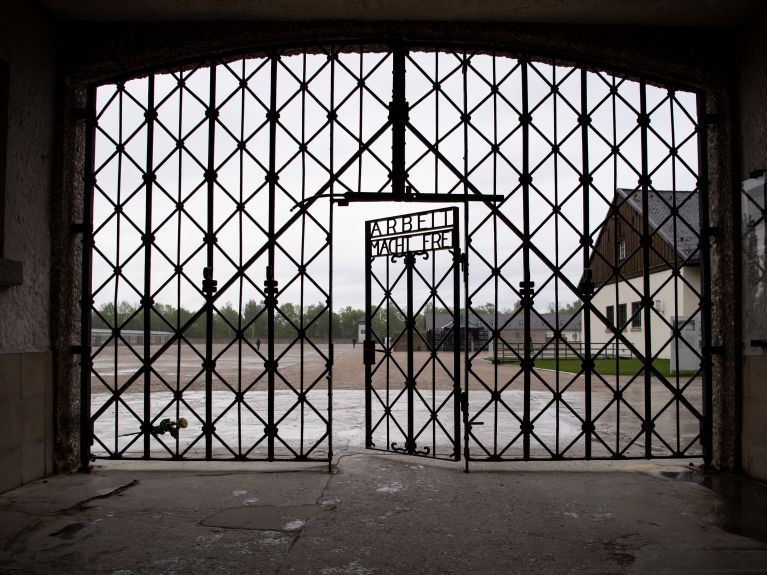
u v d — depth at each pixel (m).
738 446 5.01
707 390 5.26
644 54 5.10
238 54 5.26
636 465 5.28
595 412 9.13
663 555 3.11
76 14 4.91
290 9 4.89
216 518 3.69
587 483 4.61
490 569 2.92
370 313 5.80
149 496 4.17
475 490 4.38
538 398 10.98
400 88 5.23
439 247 5.32
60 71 4.99
